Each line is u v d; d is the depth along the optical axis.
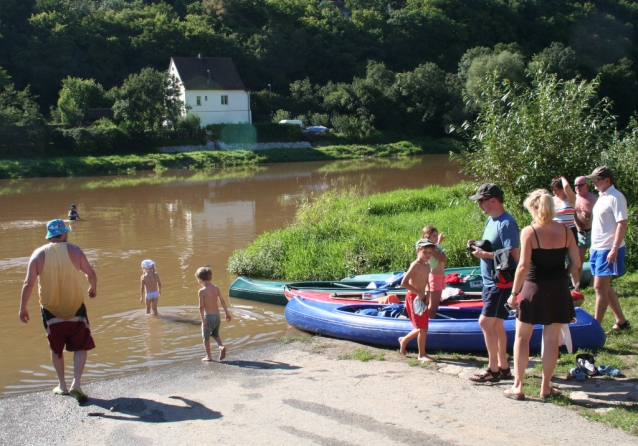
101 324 8.79
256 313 9.32
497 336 5.67
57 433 5.09
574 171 11.89
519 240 5.58
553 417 4.85
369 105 71.56
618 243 6.32
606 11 104.56
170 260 13.60
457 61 97.69
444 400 5.34
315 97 75.44
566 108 12.02
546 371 5.17
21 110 57.78
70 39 75.69
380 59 95.69
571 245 5.06
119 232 17.70
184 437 4.86
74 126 54.12
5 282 11.95
